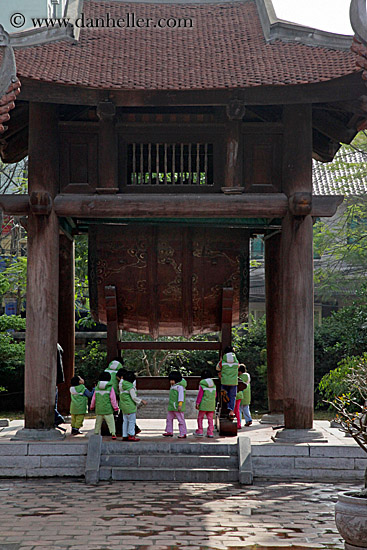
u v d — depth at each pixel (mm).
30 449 11609
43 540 7309
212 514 8609
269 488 10477
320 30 12945
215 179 12867
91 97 12156
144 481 11055
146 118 12883
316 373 25391
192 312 14227
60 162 12820
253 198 12625
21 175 28984
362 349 22781
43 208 12297
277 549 7031
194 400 19344
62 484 10781
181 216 12562
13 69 10891
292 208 12406
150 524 8047
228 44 13531
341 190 29203
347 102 12570
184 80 11992
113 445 11812
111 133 12688
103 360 25109
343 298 27484
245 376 14977
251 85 11625
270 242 15422
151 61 12812
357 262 25281
